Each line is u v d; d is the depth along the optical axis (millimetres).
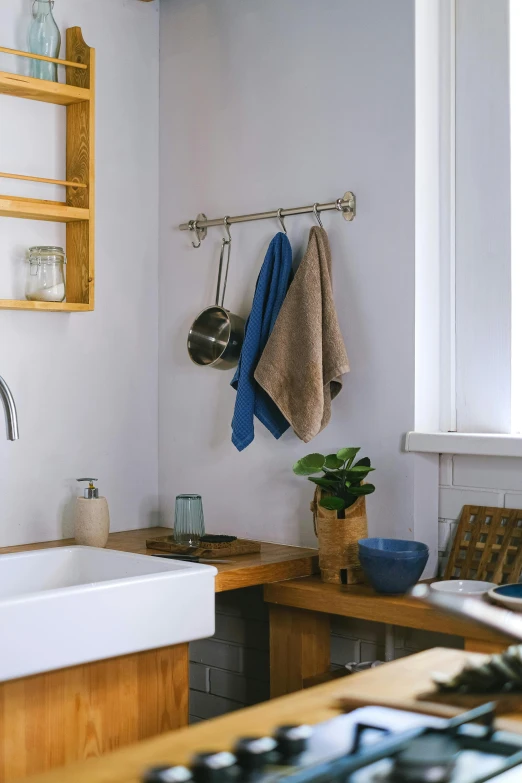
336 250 2283
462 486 2143
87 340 2518
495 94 2135
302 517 2355
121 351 2605
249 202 2484
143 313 2668
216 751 915
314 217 2330
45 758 1604
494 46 2135
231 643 2576
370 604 1926
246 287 2484
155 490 2695
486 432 2160
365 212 2223
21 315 2359
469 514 2111
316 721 1010
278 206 2414
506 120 2117
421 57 2143
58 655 1589
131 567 2033
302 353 2182
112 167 2584
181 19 2646
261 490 2449
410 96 2131
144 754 907
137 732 1758
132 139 2637
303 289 2207
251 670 2525
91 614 1640
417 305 2139
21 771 1568
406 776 835
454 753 894
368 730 966
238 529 2508
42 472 2404
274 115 2424
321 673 2230
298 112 2365
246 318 2482
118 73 2594
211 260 2572
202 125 2600
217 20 2555
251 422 2279
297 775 822
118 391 2598
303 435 2168
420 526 2145
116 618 1681
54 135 2418
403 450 2150
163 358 2691
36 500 2389
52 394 2430
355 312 2246
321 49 2312
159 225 2701
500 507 2070
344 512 2111
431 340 2188
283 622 2205
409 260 2137
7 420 2000
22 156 2355
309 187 2342
